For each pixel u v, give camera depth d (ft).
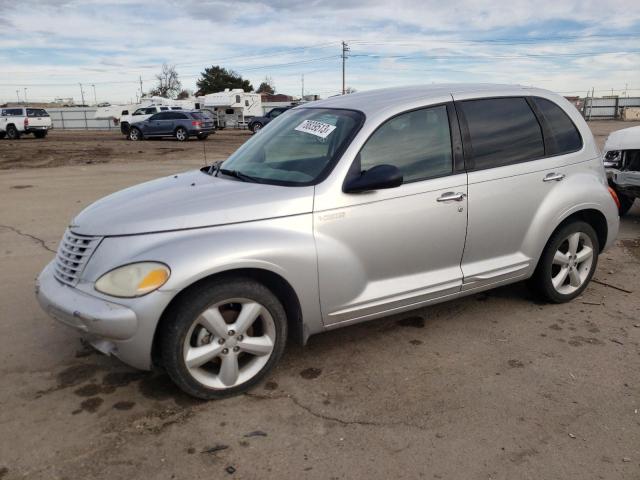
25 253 20.84
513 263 13.88
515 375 11.62
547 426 9.86
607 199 15.23
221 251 10.02
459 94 13.30
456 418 10.09
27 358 12.33
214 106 164.66
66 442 9.40
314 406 10.50
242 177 12.44
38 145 87.30
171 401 10.66
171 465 8.86
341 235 11.32
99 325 9.70
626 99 209.87
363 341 13.23
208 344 10.37
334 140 12.07
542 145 14.23
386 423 9.95
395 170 11.03
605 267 19.02
